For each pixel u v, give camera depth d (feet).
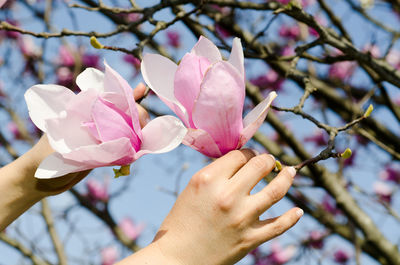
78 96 2.62
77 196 6.82
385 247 5.41
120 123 2.62
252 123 2.69
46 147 2.93
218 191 2.66
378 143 4.58
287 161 5.64
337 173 5.31
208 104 2.65
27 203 3.03
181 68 2.68
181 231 2.67
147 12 3.61
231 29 4.91
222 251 2.66
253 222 2.67
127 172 2.65
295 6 3.48
